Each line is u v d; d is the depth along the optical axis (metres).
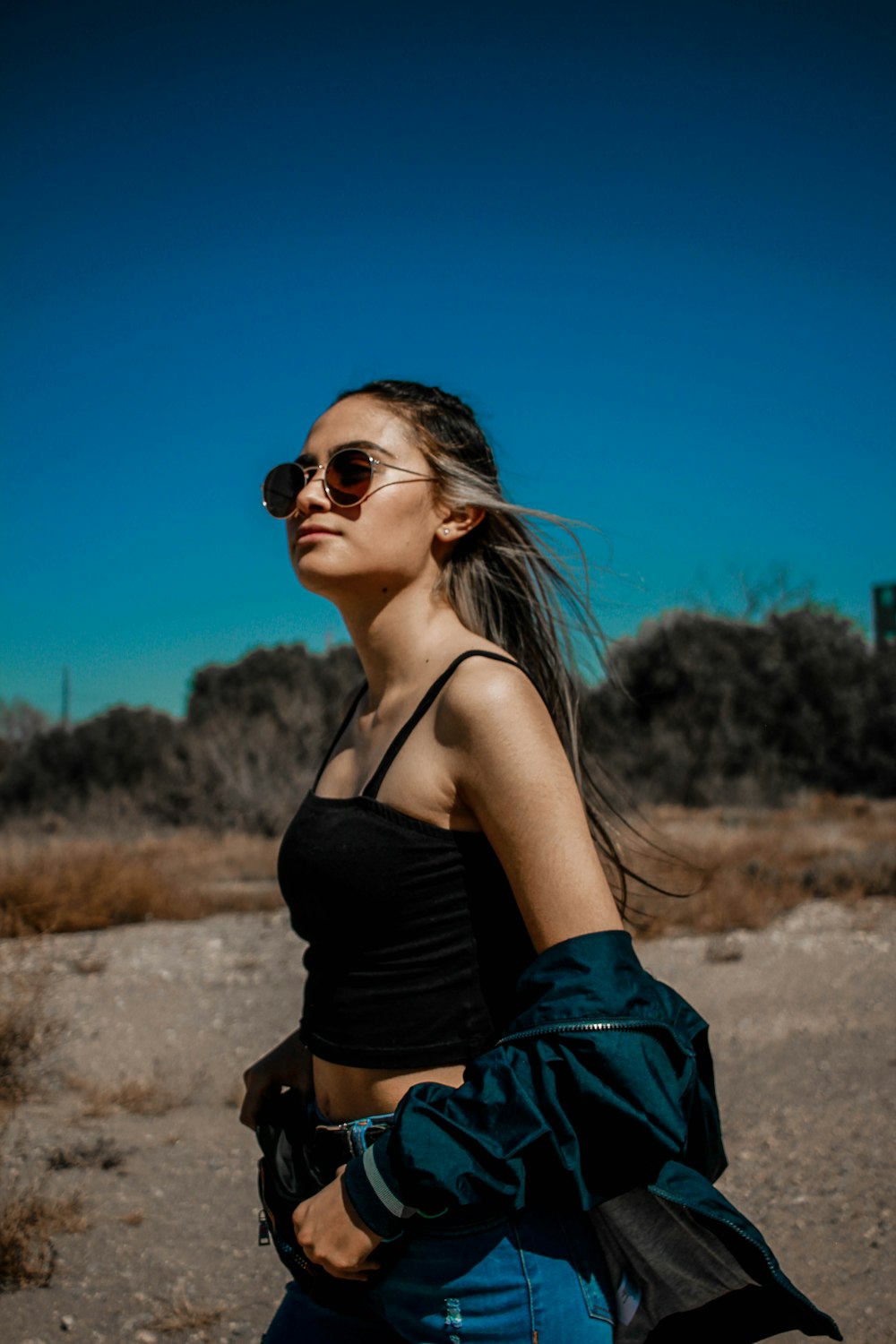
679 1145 1.14
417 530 1.54
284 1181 1.44
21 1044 5.48
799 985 7.19
